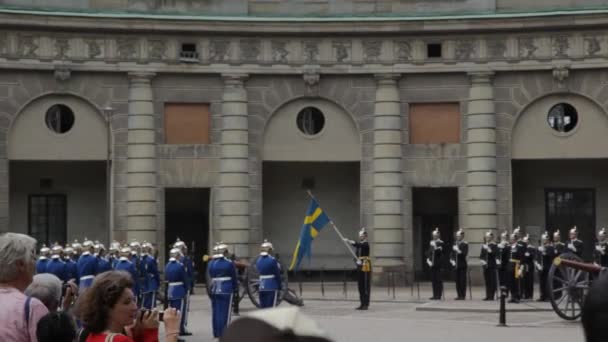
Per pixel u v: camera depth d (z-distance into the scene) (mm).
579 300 52625
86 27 80938
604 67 81375
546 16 81250
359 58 83750
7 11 79062
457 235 70688
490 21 82000
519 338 46094
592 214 85625
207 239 85875
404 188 83938
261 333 7812
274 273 53438
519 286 66688
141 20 81438
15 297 16531
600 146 82250
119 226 82188
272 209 87125
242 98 83500
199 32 82750
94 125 82250
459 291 70000
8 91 80500
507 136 83250
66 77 81125
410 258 83625
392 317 57969
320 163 87188
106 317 15172
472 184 83125
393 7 84875
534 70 82438
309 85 83875
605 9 82250
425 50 83562
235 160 83250
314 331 7867
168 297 49906
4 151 80188
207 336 49844
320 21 83000
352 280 86750
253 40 83688
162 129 82938
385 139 83625
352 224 87250
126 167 82375
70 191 84688
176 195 85875
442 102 83812
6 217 79875
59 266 53594
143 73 82250
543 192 86125
